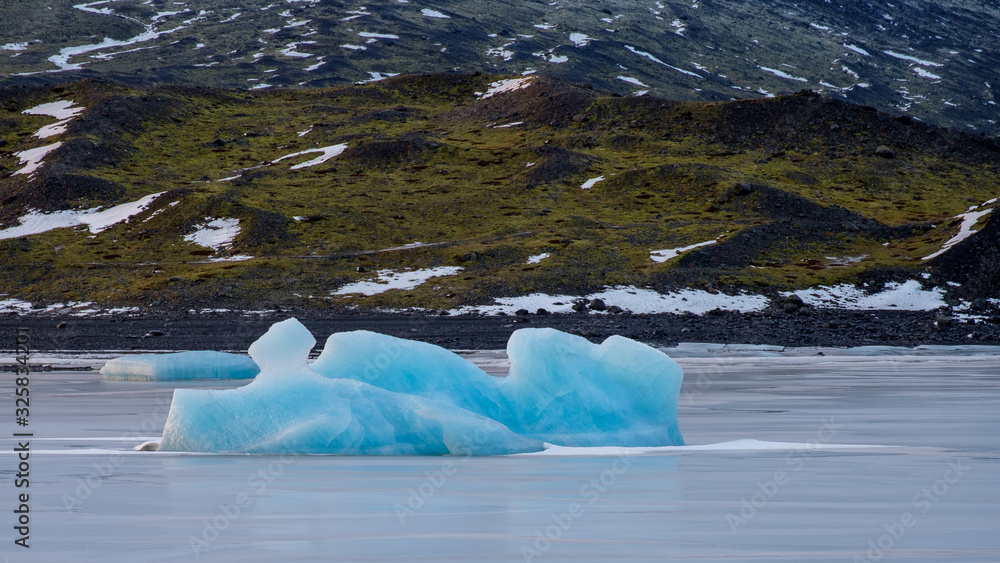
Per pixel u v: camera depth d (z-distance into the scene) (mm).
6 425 16891
